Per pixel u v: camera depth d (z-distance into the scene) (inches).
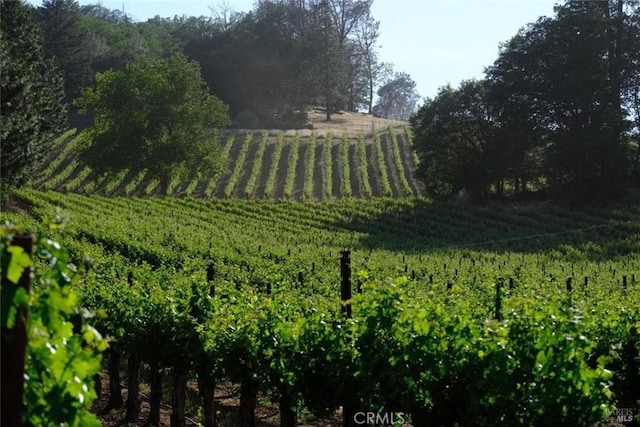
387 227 1911.9
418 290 624.4
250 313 418.6
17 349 152.3
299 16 4138.8
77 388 175.2
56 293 165.9
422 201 2148.1
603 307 476.1
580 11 2155.5
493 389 287.9
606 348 410.6
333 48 3631.9
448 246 1723.7
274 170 2412.6
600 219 1943.9
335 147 2723.9
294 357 377.4
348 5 4379.9
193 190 2233.0
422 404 324.5
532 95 2155.5
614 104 2150.6
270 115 3368.6
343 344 357.1
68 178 2265.0
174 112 2158.0
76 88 3016.7
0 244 151.0
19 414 152.4
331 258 1141.1
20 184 1589.6
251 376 409.7
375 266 1043.3
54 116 2003.0
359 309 337.1
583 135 2053.4
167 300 470.6
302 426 494.3
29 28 1953.7
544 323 288.2
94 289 547.2
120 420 514.0
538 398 281.6
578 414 279.4
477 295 695.7
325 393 373.1
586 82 2070.6
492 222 1951.3
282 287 553.6
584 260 1540.4
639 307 458.3
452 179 2197.3
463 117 2202.3
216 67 3358.8
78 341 179.3
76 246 1042.1
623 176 2055.9
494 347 289.1
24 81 1531.7
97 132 2234.3
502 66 2188.7
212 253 1147.9
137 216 1771.7
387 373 322.3
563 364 276.5
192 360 454.6
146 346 480.4
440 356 308.2
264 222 1894.7
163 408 571.2
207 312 457.1
